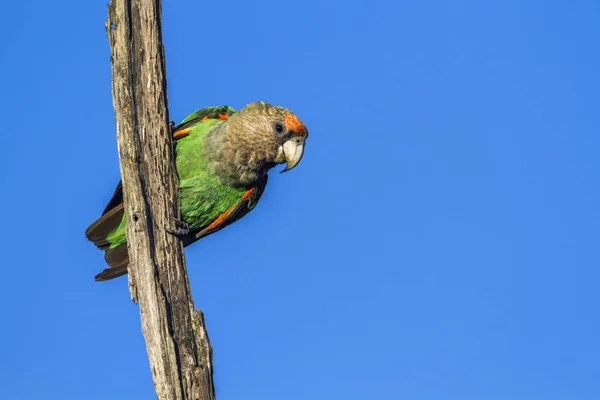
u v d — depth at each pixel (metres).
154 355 10.44
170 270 10.80
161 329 10.44
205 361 10.71
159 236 10.81
